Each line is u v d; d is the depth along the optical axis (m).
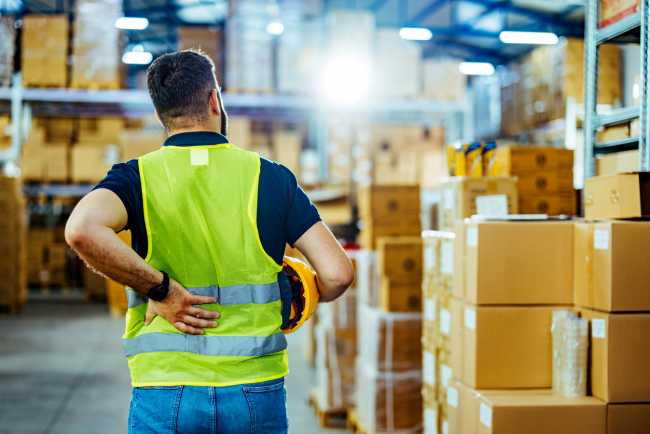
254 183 1.79
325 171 11.37
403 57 9.84
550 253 2.76
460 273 2.93
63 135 12.49
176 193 1.73
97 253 1.56
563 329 2.64
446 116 10.82
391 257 4.41
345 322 5.08
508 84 8.08
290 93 9.71
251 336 1.72
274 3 9.62
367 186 4.77
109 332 8.95
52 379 6.36
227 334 1.71
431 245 3.65
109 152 12.16
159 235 1.72
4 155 10.27
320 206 9.62
